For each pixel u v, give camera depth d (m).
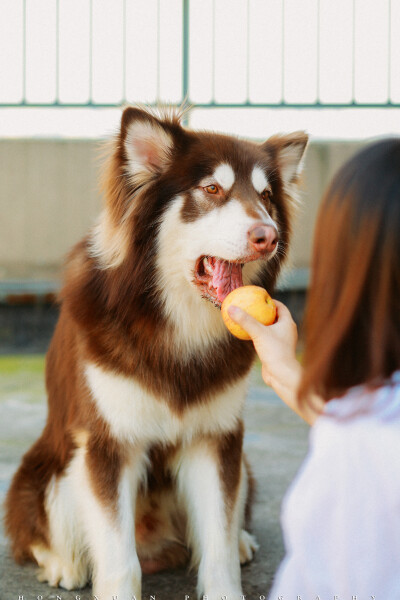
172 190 2.71
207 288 2.63
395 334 1.14
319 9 7.50
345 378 1.18
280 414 5.37
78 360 2.69
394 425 1.07
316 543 1.09
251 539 3.05
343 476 1.07
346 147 8.10
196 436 2.73
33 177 7.96
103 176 2.86
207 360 2.68
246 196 2.69
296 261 8.02
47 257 8.03
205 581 2.58
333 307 1.19
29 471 3.01
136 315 2.62
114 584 2.47
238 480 2.72
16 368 6.87
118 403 2.58
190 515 2.82
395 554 1.04
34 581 2.82
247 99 7.59
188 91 7.53
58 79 7.59
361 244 1.16
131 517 2.60
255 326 1.63
